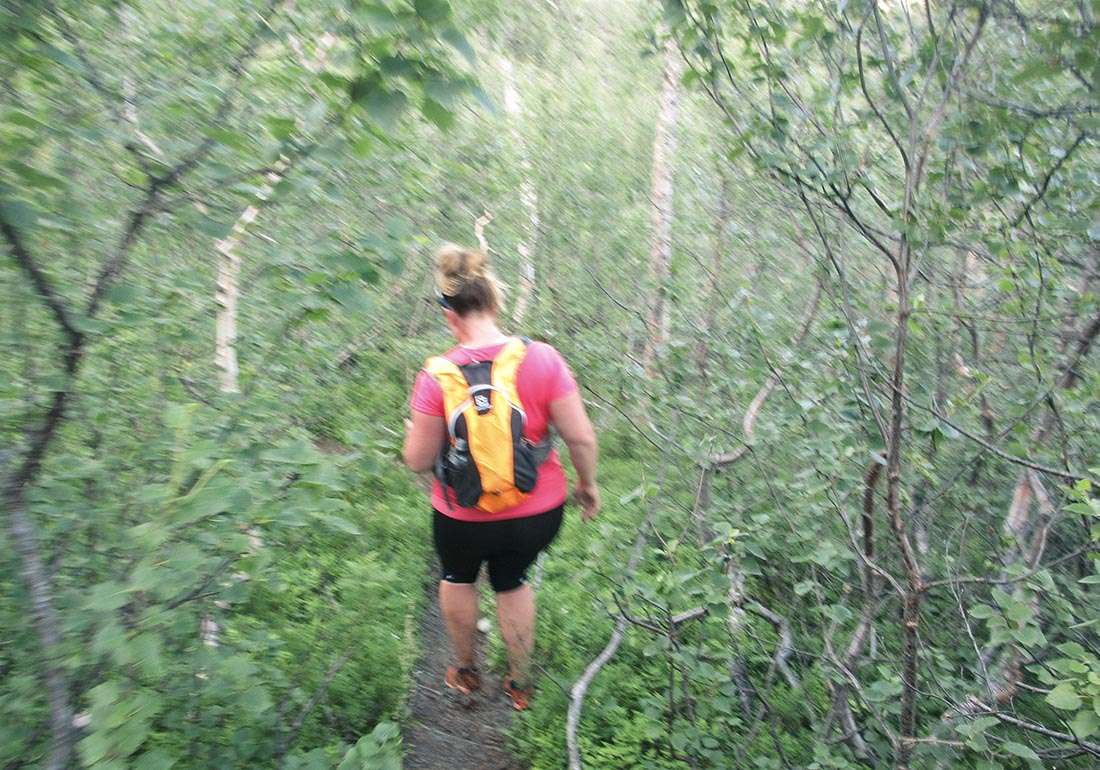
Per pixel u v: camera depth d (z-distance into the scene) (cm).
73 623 179
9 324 202
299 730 302
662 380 505
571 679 387
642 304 656
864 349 293
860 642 321
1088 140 304
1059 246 339
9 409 200
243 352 338
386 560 498
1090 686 202
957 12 263
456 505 316
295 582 424
